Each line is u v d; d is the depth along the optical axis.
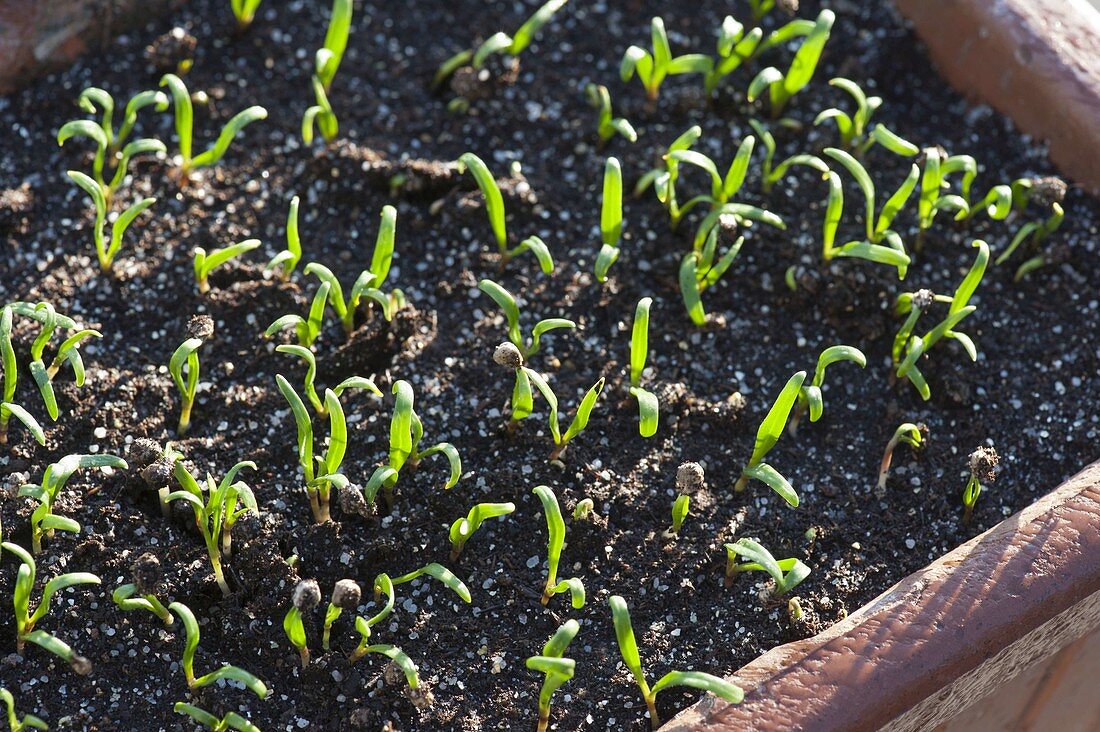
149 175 0.57
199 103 0.57
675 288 0.56
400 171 0.57
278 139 0.58
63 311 0.54
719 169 0.57
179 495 0.50
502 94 0.59
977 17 0.58
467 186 0.57
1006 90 0.58
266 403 0.53
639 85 0.59
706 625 0.51
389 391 0.54
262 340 0.54
